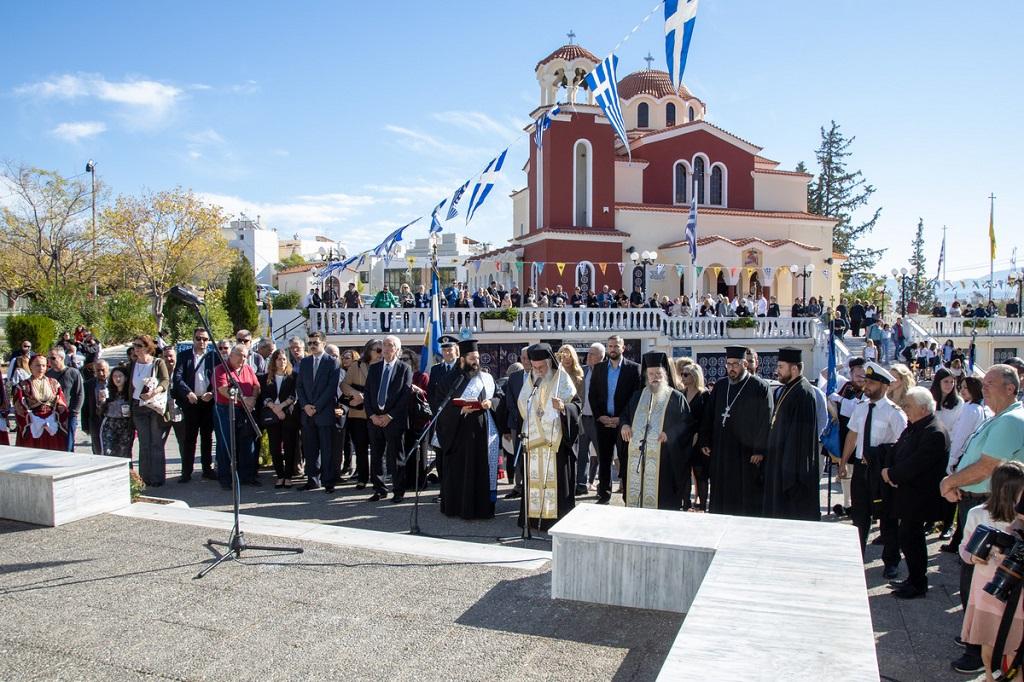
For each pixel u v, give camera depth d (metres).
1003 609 4.36
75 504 7.15
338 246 35.12
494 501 8.80
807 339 28.56
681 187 37.56
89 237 40.31
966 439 7.78
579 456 10.51
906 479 6.08
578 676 4.15
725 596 4.04
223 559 6.05
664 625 4.79
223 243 44.38
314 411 9.92
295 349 10.53
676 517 5.58
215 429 10.26
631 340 27.36
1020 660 4.25
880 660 4.98
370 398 9.48
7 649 4.54
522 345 25.72
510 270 37.12
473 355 8.82
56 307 32.59
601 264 33.22
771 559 4.62
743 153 38.03
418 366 13.67
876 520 9.16
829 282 38.06
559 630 4.73
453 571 5.81
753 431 7.91
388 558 6.11
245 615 5.00
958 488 5.56
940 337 31.41
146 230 41.66
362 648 4.51
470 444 8.62
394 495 9.52
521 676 4.15
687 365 9.36
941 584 6.50
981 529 4.48
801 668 3.23
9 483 7.16
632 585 5.05
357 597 5.29
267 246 80.94
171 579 5.65
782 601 3.96
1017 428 5.32
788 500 7.44
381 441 9.55
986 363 32.19
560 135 33.25
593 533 5.14
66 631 4.78
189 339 32.41
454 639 4.62
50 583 5.58
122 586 5.52
